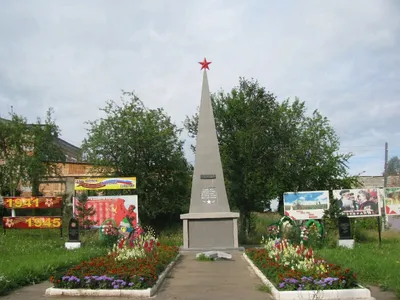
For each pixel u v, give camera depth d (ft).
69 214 86.99
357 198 63.41
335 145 86.38
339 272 28.14
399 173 151.64
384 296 26.96
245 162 79.05
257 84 82.48
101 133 84.58
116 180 69.72
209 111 65.41
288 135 81.46
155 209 84.84
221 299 26.71
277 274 30.78
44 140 99.45
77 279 28.45
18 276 31.65
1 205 94.38
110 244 59.47
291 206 66.49
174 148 88.33
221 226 60.80
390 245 57.47
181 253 56.75
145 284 28.73
